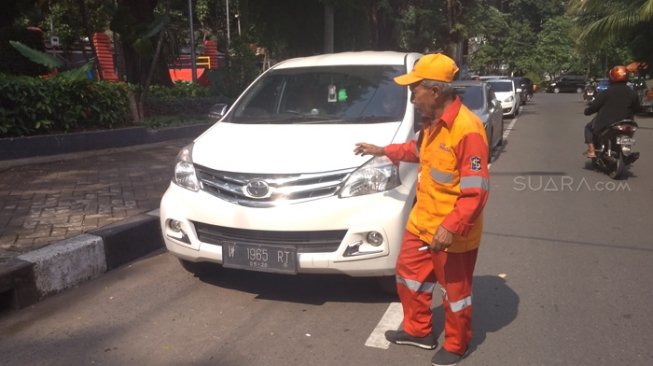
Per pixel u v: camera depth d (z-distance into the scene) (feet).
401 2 64.95
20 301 14.25
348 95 17.37
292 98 17.84
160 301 14.69
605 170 31.55
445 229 10.14
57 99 29.53
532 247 18.98
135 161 29.86
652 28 68.28
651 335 12.68
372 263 13.25
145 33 39.70
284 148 14.32
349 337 12.69
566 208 24.20
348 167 13.42
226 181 13.88
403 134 15.11
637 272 16.57
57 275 15.21
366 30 57.57
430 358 11.78
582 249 18.72
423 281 11.65
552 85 177.68
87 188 23.49
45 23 79.20
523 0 206.69
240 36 54.85
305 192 13.25
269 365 11.55
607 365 11.45
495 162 36.76
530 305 14.34
